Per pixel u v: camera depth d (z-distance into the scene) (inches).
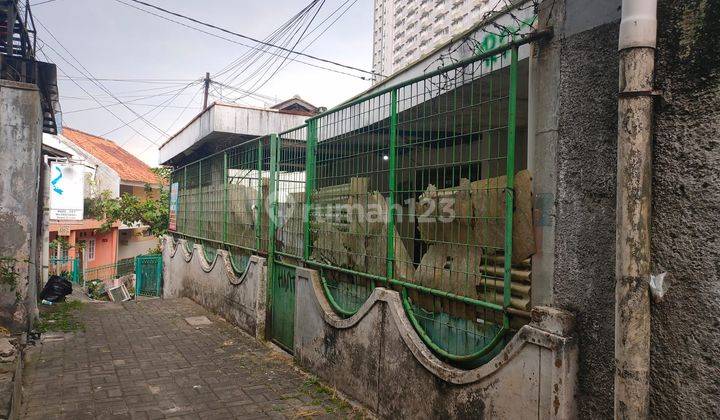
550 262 106.4
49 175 431.8
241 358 233.5
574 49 102.3
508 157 115.3
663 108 85.4
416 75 166.4
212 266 346.9
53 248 674.8
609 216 94.9
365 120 184.1
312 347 206.7
